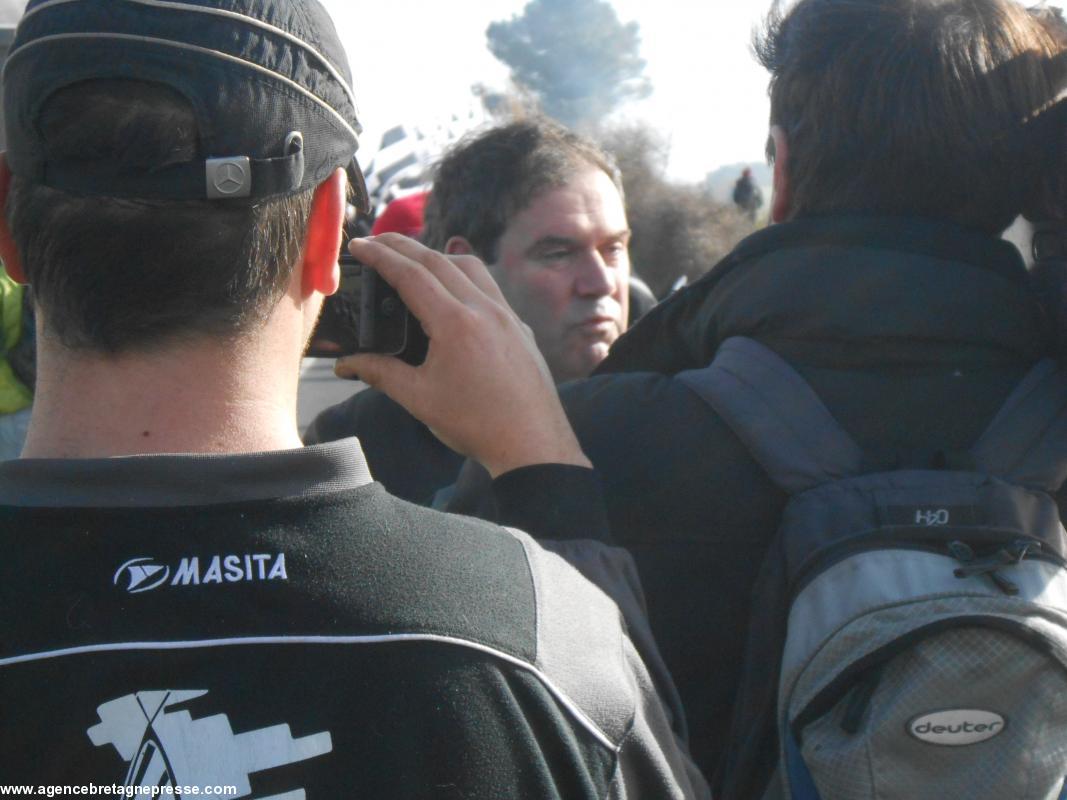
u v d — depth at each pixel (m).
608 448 1.43
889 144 1.43
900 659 1.21
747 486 1.39
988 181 1.45
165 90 0.85
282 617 0.85
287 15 0.90
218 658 0.84
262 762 0.82
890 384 1.40
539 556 0.98
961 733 1.20
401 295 1.23
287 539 0.87
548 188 2.46
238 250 0.88
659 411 1.43
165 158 0.85
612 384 1.49
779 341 1.44
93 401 0.90
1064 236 1.51
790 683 1.24
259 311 0.91
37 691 0.82
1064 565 1.29
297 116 0.89
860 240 1.43
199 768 0.82
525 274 2.48
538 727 0.89
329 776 0.83
